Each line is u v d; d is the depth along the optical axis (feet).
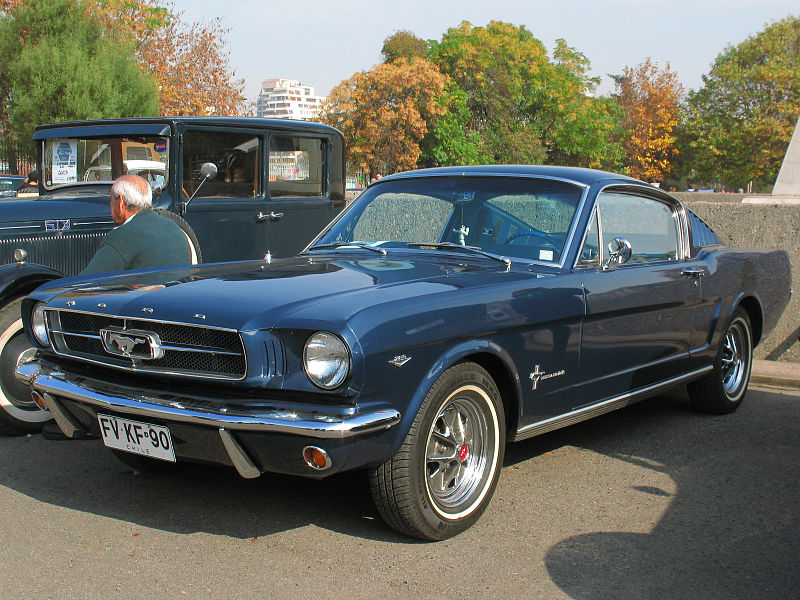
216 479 13.84
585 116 196.65
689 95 194.90
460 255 13.92
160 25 113.29
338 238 15.62
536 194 14.51
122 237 15.37
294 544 11.19
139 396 10.62
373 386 9.93
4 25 85.97
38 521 11.87
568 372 13.16
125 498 12.88
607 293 13.69
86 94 79.46
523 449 15.79
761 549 11.29
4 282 15.72
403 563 10.64
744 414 18.83
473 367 11.39
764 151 178.70
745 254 18.86
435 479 11.37
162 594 9.69
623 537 11.62
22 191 25.30
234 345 10.04
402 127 146.10
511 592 9.88
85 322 11.60
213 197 22.29
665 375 16.01
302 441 9.75
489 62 179.42
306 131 25.21
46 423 16.56
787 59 180.86
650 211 16.05
